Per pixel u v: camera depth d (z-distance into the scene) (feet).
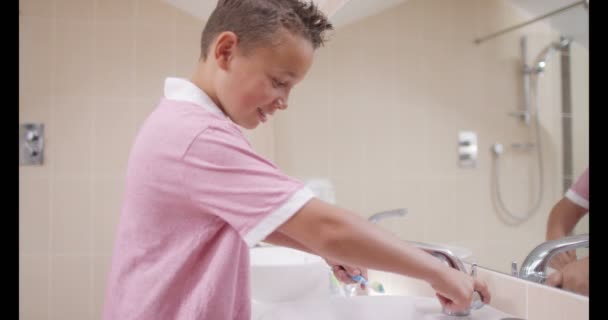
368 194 4.73
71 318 6.38
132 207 2.13
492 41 3.28
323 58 5.19
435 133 3.87
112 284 2.22
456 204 3.60
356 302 3.12
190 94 2.17
